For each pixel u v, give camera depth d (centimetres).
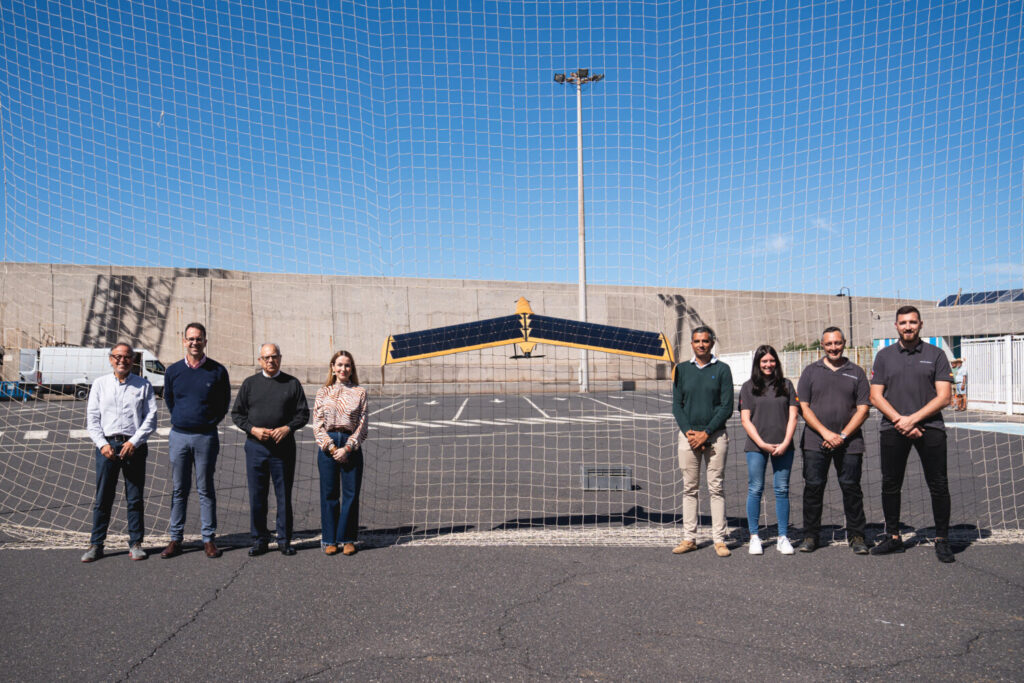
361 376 3719
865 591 475
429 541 627
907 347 566
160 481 991
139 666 360
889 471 569
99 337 2877
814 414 576
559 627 410
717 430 572
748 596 466
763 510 762
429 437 1533
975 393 2003
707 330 578
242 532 679
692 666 356
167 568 545
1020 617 425
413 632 404
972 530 653
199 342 589
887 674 347
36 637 400
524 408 2412
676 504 798
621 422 1864
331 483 585
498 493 873
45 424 1825
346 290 3962
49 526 702
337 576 518
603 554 577
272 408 581
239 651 378
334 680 342
